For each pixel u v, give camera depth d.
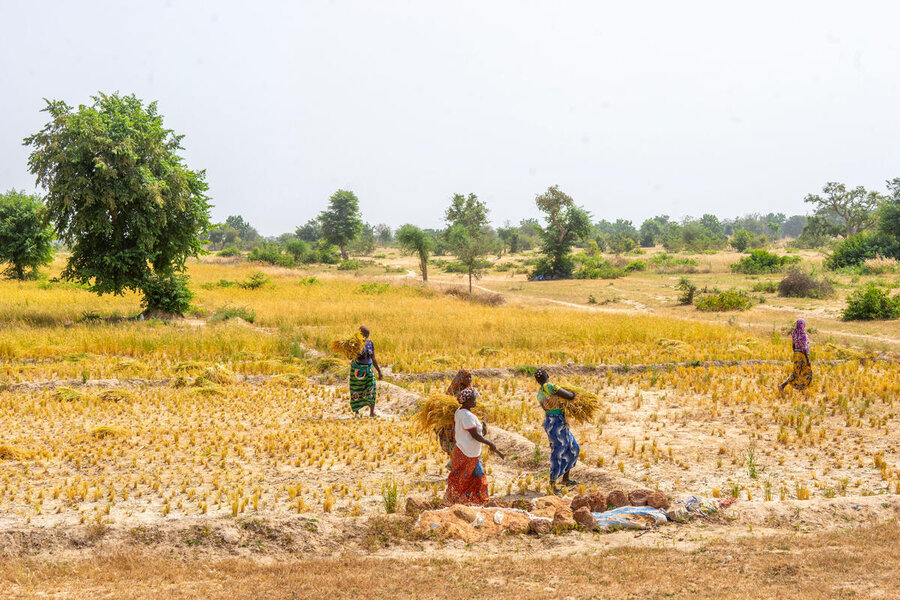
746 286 47.31
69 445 9.79
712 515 6.79
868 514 6.79
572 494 7.96
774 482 8.34
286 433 10.66
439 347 20.28
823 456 9.49
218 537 6.18
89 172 25.11
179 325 23.92
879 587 4.52
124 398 12.94
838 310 32.19
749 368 16.64
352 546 6.26
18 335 19.55
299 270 66.25
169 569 5.45
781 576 4.87
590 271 64.38
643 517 6.72
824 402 12.84
